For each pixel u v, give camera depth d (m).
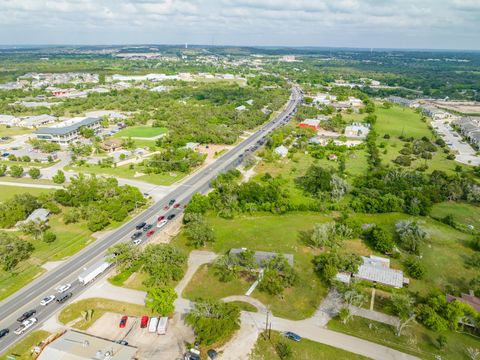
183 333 91.06
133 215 154.38
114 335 90.44
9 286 109.25
